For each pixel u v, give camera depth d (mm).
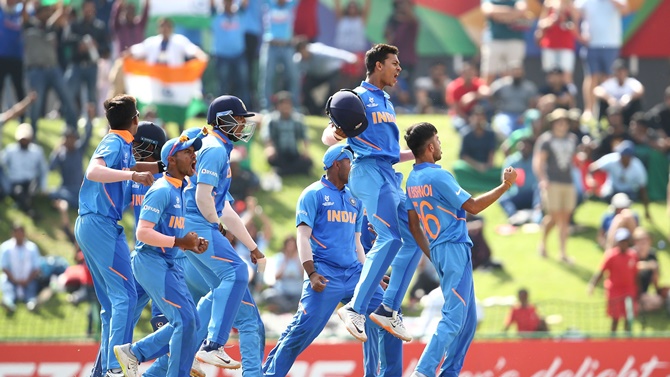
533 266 60562
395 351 32594
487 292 58062
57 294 56656
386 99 30172
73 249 61438
